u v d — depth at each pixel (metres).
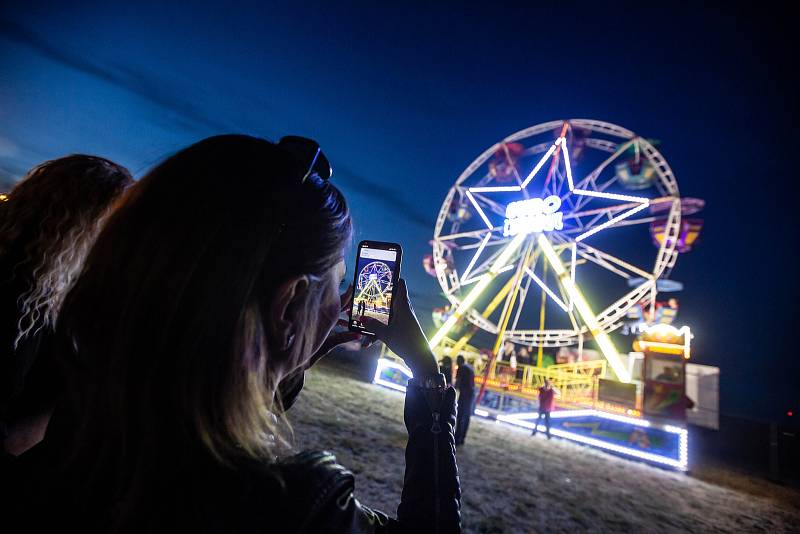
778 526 7.25
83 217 1.52
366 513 0.49
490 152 21.11
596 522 5.76
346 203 0.58
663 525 6.16
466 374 9.38
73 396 0.44
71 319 0.44
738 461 14.22
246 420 0.42
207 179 0.45
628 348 19.75
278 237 0.46
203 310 0.40
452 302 20.42
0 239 1.38
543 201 18.34
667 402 11.68
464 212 21.52
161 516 0.38
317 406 9.45
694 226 16.62
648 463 10.98
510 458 8.76
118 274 0.42
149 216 0.43
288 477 0.42
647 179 17.75
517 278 18.52
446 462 0.67
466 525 4.96
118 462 0.39
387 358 17.19
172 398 0.39
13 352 1.34
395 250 0.88
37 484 0.44
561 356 20.70
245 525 0.38
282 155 0.51
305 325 0.50
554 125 19.61
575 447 11.44
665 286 17.08
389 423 9.38
